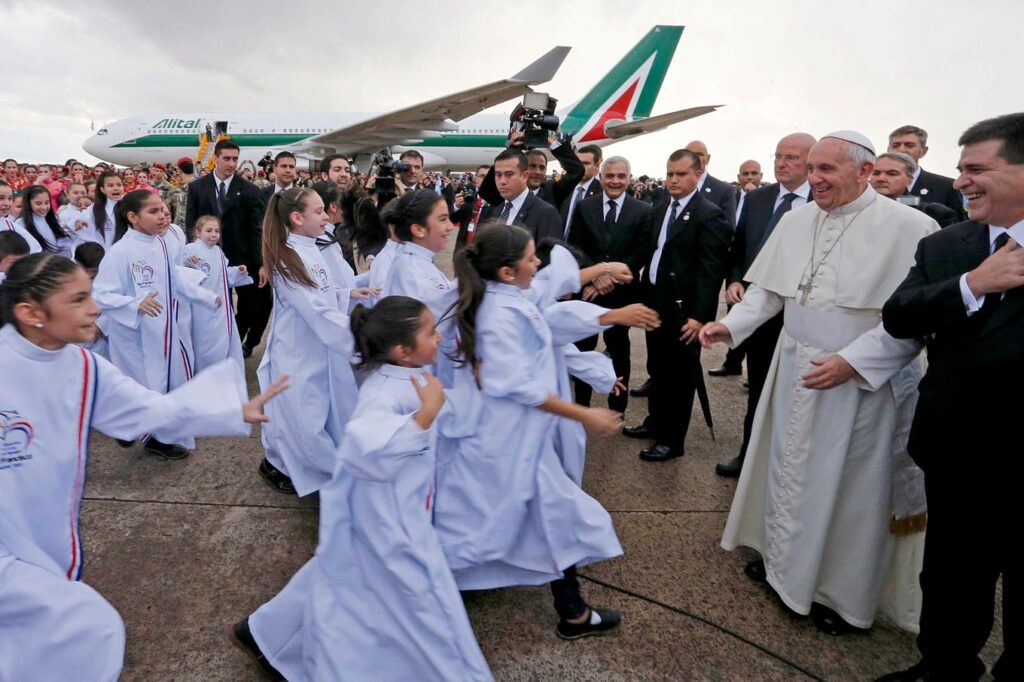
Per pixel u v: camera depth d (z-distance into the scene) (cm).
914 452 181
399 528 158
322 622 156
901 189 309
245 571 248
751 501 254
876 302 208
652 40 1778
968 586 172
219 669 197
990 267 153
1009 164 148
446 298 238
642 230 382
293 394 283
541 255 238
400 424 153
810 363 218
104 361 166
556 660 205
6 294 144
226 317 399
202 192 521
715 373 541
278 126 2380
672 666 204
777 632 222
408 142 2433
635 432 397
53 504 157
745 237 375
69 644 140
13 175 1118
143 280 334
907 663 208
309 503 304
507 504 192
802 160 339
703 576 254
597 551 198
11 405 148
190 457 352
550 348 200
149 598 230
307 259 284
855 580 215
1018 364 155
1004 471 161
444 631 156
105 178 555
